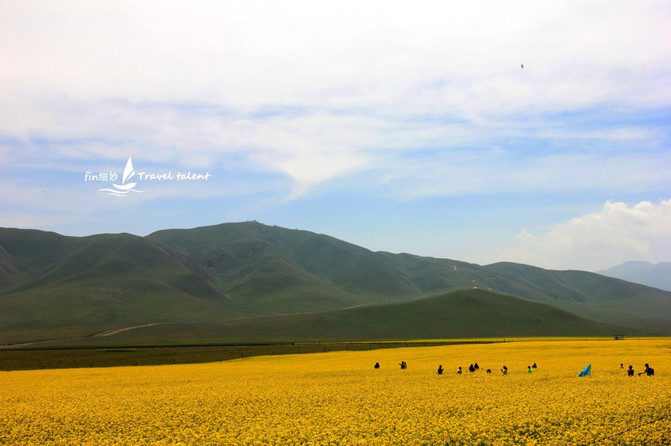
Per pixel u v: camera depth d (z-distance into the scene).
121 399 41.81
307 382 50.31
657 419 30.56
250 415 35.09
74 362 93.12
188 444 28.39
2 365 90.19
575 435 27.66
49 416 35.78
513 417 31.97
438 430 29.55
